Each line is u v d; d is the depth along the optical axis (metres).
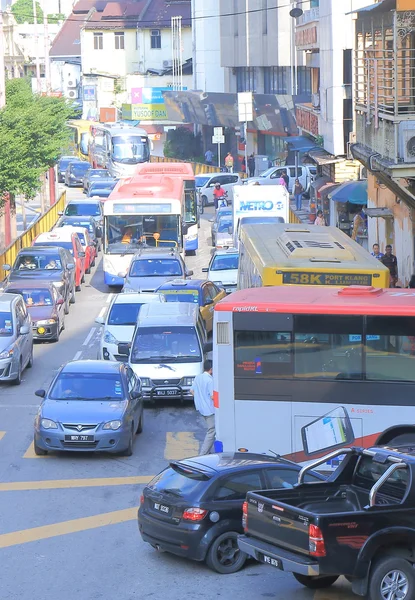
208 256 61.50
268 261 25.02
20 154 48.75
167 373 30.81
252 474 17.53
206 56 110.38
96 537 19.41
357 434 21.27
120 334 34.88
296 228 32.69
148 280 44.97
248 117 82.25
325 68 62.06
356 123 38.00
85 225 62.25
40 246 49.12
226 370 21.56
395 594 14.22
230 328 21.52
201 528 17.03
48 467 24.75
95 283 54.47
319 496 15.43
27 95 59.69
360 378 21.23
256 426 21.55
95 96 130.62
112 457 25.67
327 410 21.33
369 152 34.38
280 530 14.49
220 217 64.25
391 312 21.09
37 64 86.75
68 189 99.06
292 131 80.81
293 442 21.45
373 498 14.25
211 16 105.44
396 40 29.81
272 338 21.45
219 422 21.62
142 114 118.88
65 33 157.25
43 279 45.03
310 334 21.33
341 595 16.05
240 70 98.75
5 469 24.61
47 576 17.23
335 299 21.70
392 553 14.23
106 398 26.42
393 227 44.38
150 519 17.62
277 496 15.25
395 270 40.25
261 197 56.69
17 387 33.06
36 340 40.03
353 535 14.02
